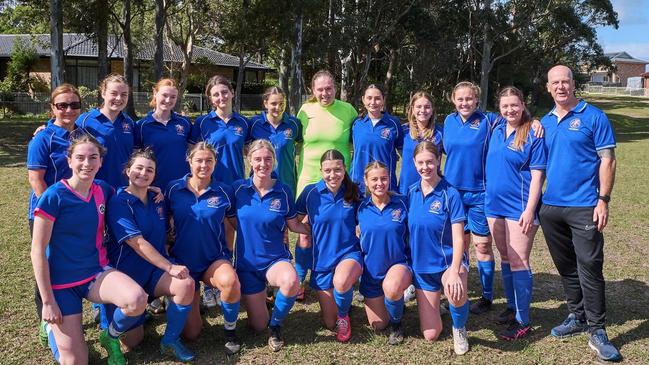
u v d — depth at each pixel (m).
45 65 35.81
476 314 5.26
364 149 5.63
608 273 6.45
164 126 5.16
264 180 4.64
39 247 3.72
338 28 26.44
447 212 4.54
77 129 4.48
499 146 4.73
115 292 3.86
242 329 4.84
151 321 4.92
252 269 4.60
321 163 4.72
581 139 4.36
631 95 79.88
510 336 4.65
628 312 5.25
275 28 22.16
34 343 4.44
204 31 26.50
